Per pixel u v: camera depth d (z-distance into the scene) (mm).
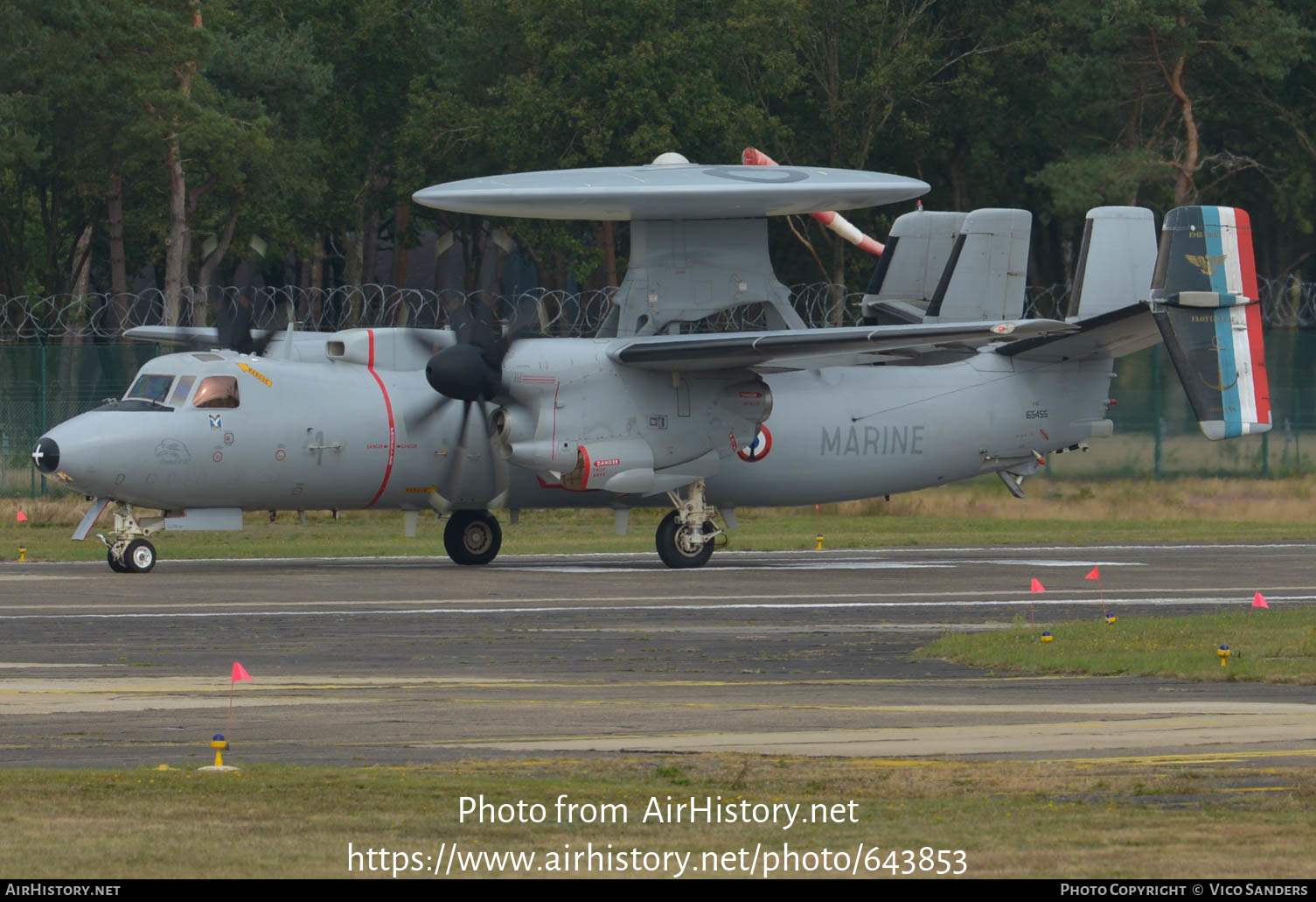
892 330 102438
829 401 117750
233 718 51000
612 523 161500
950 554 126125
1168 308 112188
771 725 49781
